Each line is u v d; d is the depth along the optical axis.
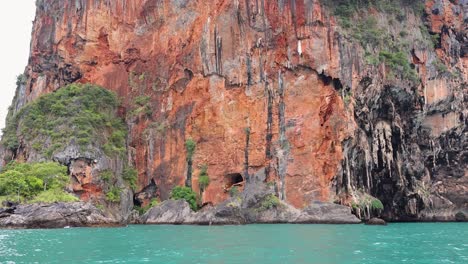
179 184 77.00
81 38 89.00
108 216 67.19
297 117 75.25
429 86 82.06
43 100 78.94
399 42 81.25
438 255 30.95
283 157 74.19
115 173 72.81
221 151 76.75
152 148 79.56
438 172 86.38
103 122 78.06
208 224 66.38
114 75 86.44
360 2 81.06
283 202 71.38
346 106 73.94
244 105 77.62
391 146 77.19
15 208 57.84
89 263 27.28
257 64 78.31
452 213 84.44
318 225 62.53
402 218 82.00
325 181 72.56
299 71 76.75
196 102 79.44
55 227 56.94
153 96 83.06
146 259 28.89
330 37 76.38
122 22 88.44
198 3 83.12
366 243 38.12
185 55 82.06
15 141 76.38
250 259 28.70
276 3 79.31
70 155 68.50
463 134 85.12
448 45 88.12
